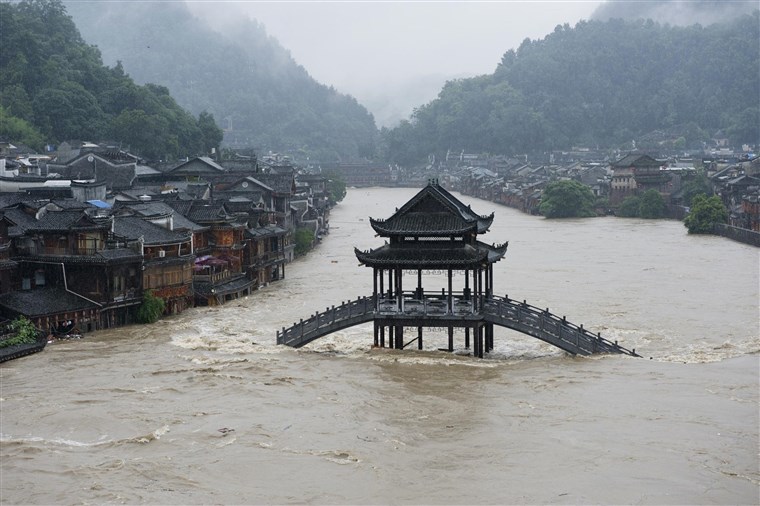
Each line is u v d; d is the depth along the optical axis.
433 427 48.72
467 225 62.34
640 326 77.12
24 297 73.62
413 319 64.44
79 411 51.69
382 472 42.41
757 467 42.62
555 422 49.19
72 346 69.75
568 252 134.38
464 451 45.00
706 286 97.94
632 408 51.53
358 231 181.88
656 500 39.00
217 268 95.12
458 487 40.53
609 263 119.81
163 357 65.62
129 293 79.56
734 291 94.25
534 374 59.22
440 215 63.56
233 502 39.22
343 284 105.81
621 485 40.56
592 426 48.47
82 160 133.25
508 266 117.88
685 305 86.62
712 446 45.38
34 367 62.81
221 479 41.72
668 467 42.66
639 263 119.19
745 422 48.97
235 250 98.31
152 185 134.88
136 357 65.75
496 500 39.16
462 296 67.25
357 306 65.88
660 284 100.06
